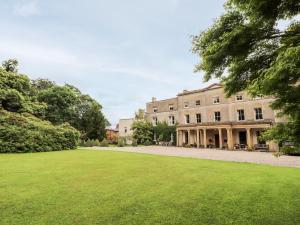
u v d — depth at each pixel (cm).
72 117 4291
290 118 385
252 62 414
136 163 1256
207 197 580
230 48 392
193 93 3753
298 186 700
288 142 384
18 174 861
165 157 1667
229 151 2545
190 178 826
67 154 1822
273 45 400
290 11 357
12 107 2548
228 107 3269
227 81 455
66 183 722
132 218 431
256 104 2972
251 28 371
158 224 403
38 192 608
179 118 3925
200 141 3547
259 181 775
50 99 3878
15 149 1966
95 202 529
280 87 322
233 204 522
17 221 405
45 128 2289
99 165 1151
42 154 1806
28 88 2916
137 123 4278
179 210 480
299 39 334
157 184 723
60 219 419
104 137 4647
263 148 2623
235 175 892
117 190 643
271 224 405
